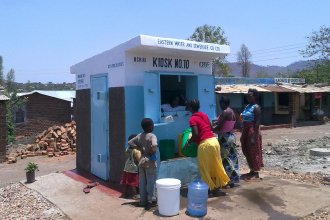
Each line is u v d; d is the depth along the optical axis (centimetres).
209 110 655
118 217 444
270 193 521
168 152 557
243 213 439
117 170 601
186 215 440
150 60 598
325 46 2727
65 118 2064
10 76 5147
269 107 2191
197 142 508
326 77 3378
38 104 2023
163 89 734
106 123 638
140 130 586
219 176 500
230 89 1802
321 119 2273
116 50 591
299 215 424
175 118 612
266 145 1238
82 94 748
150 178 476
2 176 890
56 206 511
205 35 2883
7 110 1584
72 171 755
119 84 583
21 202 548
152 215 445
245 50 4600
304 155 951
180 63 640
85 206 501
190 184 446
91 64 698
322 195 503
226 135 549
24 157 1226
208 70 691
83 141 752
